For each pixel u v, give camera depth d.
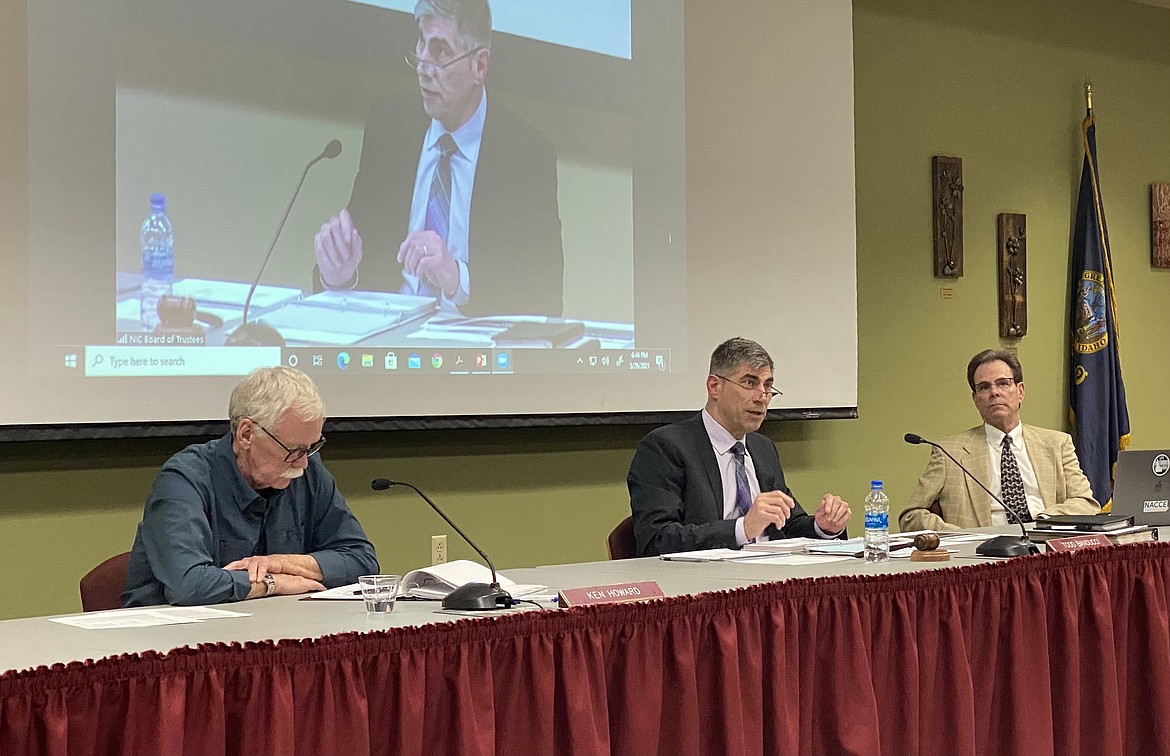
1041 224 5.17
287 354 3.49
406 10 3.72
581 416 3.99
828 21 4.54
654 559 2.62
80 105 3.19
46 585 3.23
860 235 4.73
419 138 3.73
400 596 2.12
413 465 3.79
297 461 2.33
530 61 3.94
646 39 4.16
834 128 4.55
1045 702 2.38
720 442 3.15
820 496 4.64
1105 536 2.67
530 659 1.83
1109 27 5.38
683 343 4.21
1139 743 2.55
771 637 2.08
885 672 2.20
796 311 4.46
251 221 3.44
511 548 3.97
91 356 3.20
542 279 3.93
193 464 2.31
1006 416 3.80
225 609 1.99
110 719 1.52
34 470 3.22
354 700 1.66
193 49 3.35
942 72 4.92
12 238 3.10
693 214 4.24
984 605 2.32
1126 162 5.41
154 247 3.29
